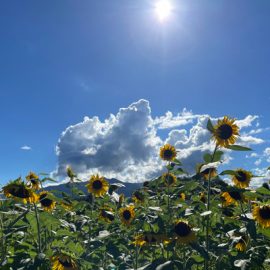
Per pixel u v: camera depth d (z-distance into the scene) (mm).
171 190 2535
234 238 1916
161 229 1893
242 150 1855
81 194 3020
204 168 1789
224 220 2246
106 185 3115
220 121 2162
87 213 2877
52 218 1850
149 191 3008
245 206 2785
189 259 1873
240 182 2549
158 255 2230
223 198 2561
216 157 1919
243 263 1783
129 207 2738
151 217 2373
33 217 1838
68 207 2672
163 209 2434
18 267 1686
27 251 1880
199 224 2289
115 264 2426
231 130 2113
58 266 1663
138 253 2365
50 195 1973
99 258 2439
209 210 1965
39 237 1840
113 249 2457
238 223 2217
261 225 2031
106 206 3090
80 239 2596
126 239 2576
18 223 1856
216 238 2311
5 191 1906
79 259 1730
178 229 1786
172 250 2039
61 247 1858
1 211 1972
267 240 2084
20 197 1898
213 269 1960
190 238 1770
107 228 2752
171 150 2986
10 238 2068
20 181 1933
